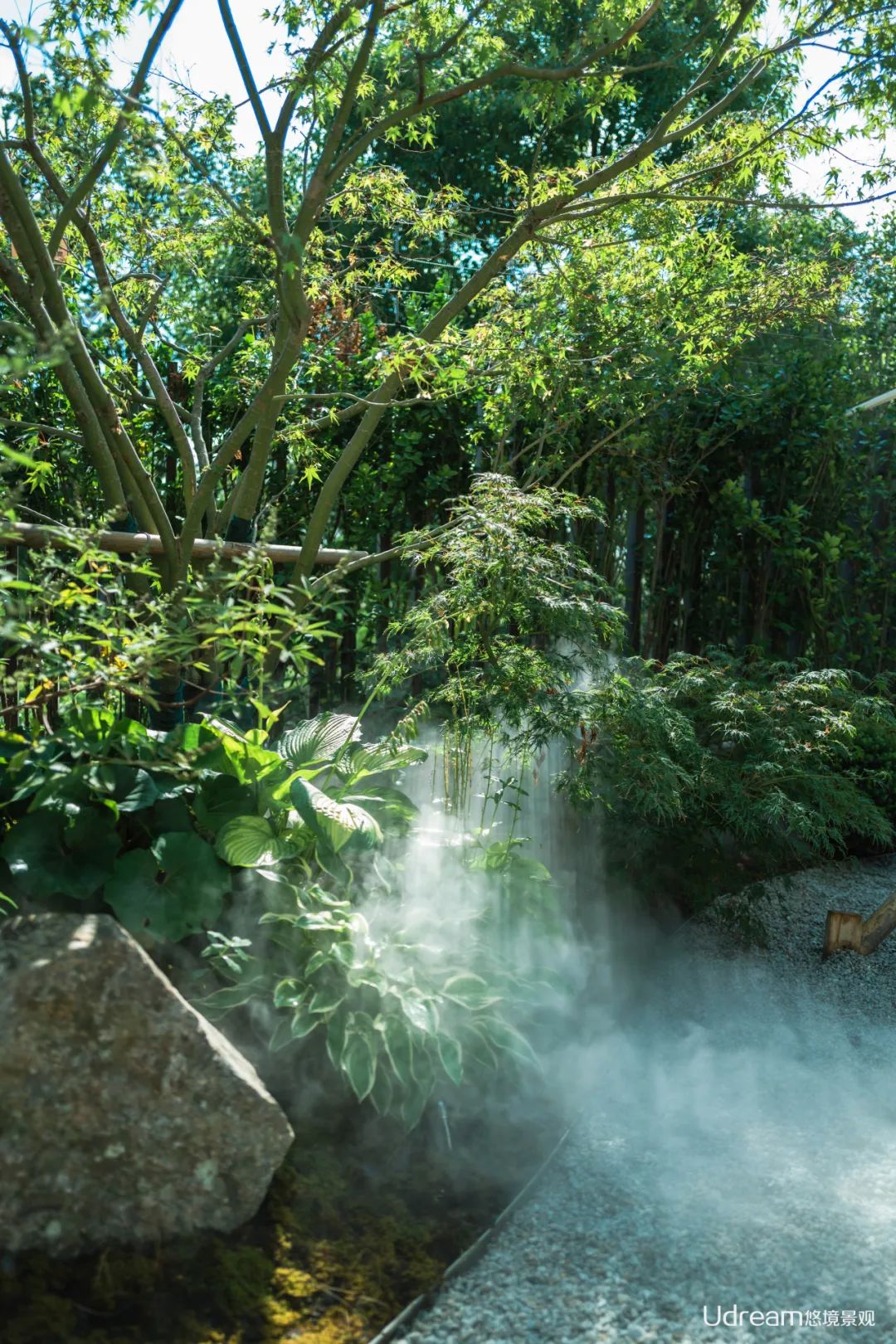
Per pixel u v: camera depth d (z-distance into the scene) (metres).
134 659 2.54
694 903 3.97
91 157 4.58
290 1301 2.08
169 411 4.85
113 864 2.68
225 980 2.82
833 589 6.73
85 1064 2.12
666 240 5.31
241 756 3.06
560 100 4.48
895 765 5.65
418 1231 2.33
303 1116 2.63
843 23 4.38
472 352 5.17
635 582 6.99
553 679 3.59
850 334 7.82
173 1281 2.08
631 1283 2.22
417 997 2.73
